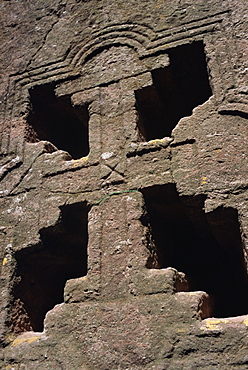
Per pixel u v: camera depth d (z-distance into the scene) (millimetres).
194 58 6098
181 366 3824
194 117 5254
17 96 6672
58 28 7156
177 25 6219
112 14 6820
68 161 5668
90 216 5055
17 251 5289
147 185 4988
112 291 4473
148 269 4492
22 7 7801
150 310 4199
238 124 5043
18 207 5602
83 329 4332
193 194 4734
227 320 3963
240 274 5957
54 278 5988
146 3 6703
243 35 5684
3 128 6441
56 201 5367
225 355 3758
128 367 3977
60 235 5488
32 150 6008
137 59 6133
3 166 6027
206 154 4930
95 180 5312
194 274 5902
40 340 4445
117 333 4188
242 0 6023
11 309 4996
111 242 4777
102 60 6375
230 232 4980
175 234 5953
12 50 7277
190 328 3973
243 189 4574
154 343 4012
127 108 5715
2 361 4496
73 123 7008
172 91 6305
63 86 6398
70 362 4195
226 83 5367
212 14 6082
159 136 6918
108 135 5598
